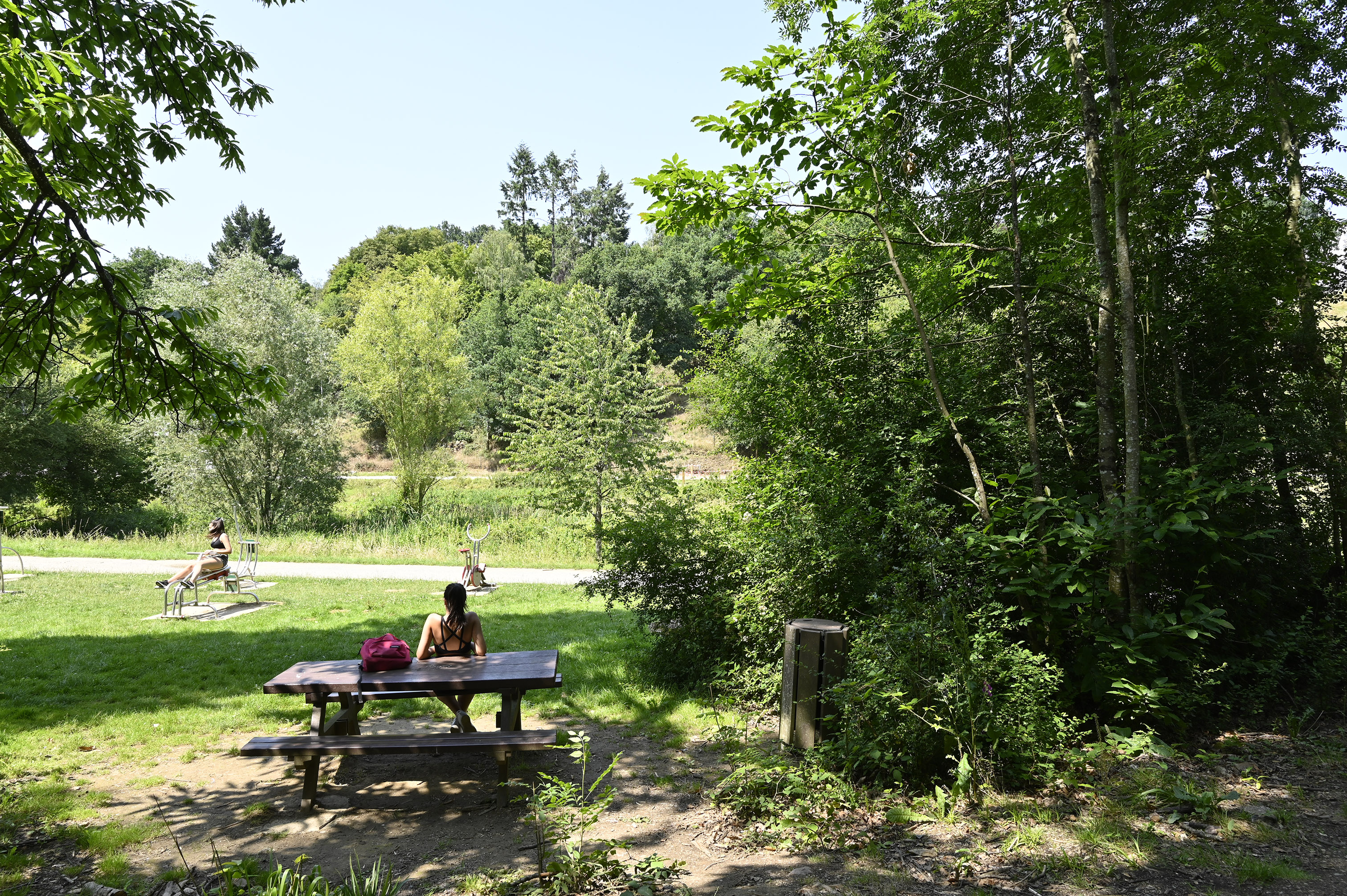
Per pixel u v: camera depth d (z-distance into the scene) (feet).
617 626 35.55
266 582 51.62
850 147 23.25
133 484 120.88
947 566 17.90
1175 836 13.03
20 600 42.78
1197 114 22.65
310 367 96.84
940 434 22.20
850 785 15.16
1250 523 21.15
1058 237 24.63
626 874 12.37
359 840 14.15
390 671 17.76
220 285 94.32
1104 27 19.97
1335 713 19.29
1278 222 23.26
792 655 17.97
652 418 83.56
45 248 19.44
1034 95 22.86
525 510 98.48
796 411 25.31
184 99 24.16
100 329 20.11
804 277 25.43
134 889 12.16
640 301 208.33
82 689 24.79
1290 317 23.39
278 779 17.44
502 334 201.05
